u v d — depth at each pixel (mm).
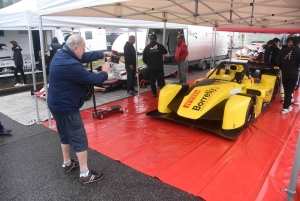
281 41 14859
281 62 5473
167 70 10914
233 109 4066
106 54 3275
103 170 3240
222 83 4836
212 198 2607
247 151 3697
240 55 14562
